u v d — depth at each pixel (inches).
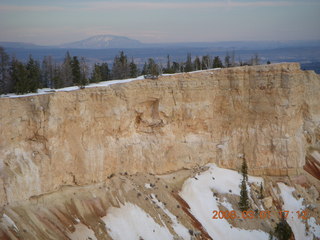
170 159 2444.6
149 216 2044.8
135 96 2297.0
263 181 2578.7
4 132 1758.1
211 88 2588.6
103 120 2149.4
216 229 2177.7
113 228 1904.5
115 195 2071.9
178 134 2519.7
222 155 2613.2
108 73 3863.2
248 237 2175.2
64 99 1953.7
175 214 2139.5
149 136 2412.6
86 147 2053.4
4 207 1674.5
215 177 2512.3
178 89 2475.4
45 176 1854.1
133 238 1903.3
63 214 1830.7
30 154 1840.6
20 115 1812.3
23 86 2234.3
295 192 2539.4
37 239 1638.8
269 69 2605.8
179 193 2324.1
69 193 1948.8
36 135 1862.7
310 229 2345.0
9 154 1766.7
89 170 2044.8
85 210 1919.3
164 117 2449.6
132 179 2237.9
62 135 1955.0
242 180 2504.9
